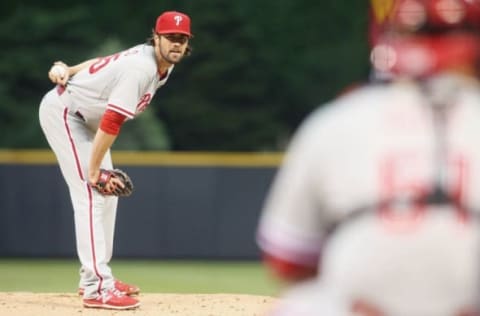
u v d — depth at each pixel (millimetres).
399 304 7297
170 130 93000
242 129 93812
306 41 105375
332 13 106562
